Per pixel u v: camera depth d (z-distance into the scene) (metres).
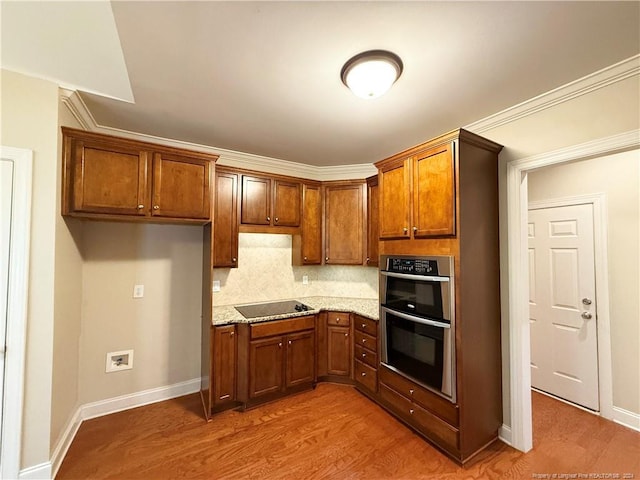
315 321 3.08
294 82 1.86
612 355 2.47
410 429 2.36
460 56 1.60
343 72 1.71
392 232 2.49
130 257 2.69
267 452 2.09
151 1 1.24
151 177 2.28
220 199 2.86
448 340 2.00
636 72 1.64
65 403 2.10
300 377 2.95
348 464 1.97
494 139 2.32
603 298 2.53
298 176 3.69
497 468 1.93
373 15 1.32
